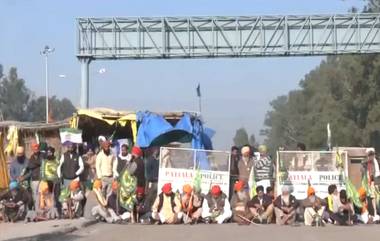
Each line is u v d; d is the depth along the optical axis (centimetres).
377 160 2092
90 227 1816
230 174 2002
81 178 1997
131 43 5038
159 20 5022
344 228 1775
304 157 1997
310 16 5016
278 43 5044
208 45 5047
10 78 14312
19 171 1980
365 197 1947
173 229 1744
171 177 1981
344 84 7288
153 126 2202
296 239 1520
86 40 5025
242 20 5041
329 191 1908
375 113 6431
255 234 1619
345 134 7019
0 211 1925
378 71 6222
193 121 2230
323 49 5031
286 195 1895
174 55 5041
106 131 2331
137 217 1948
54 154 2052
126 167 1948
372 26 5006
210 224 1888
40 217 1938
